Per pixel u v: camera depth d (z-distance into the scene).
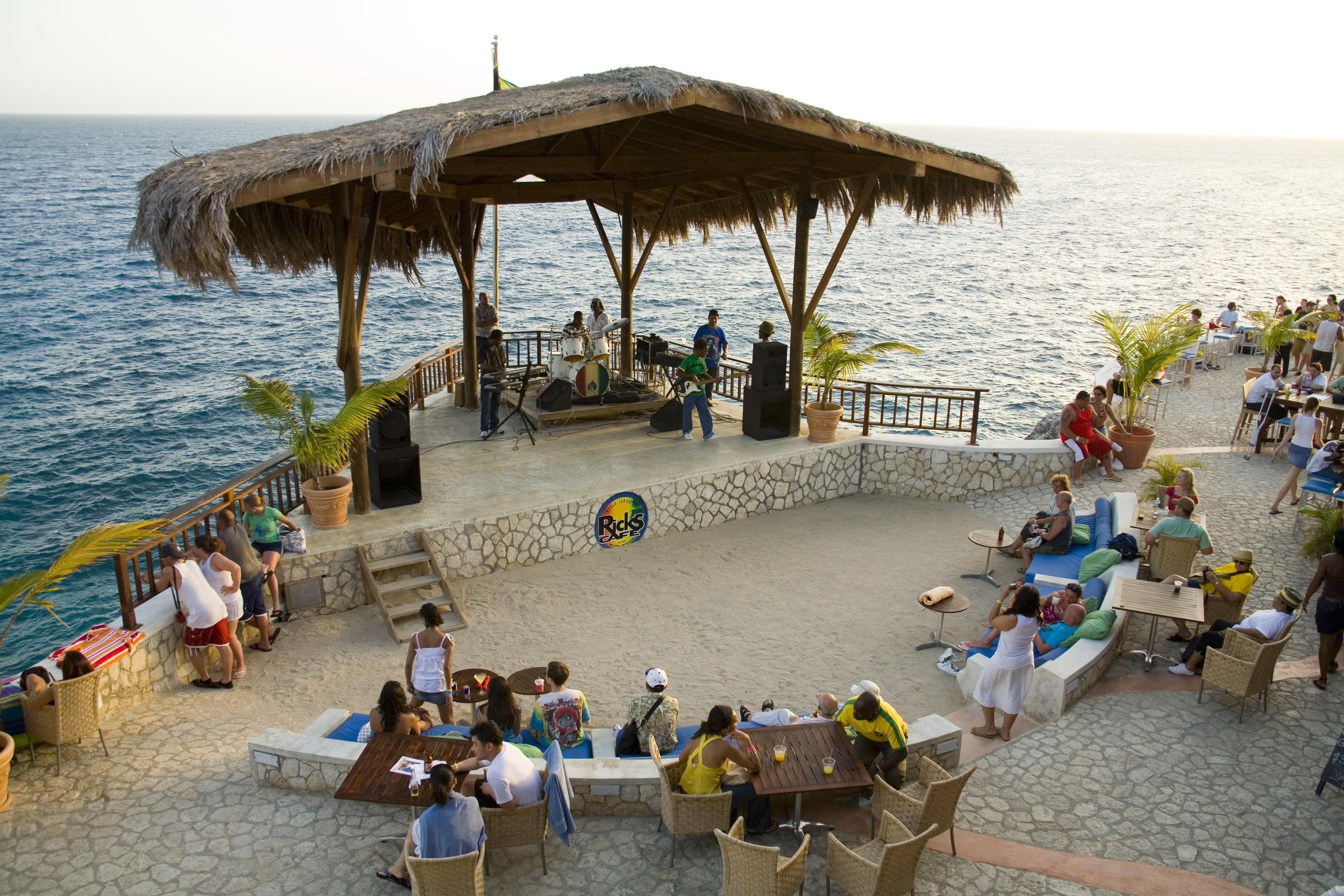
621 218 18.53
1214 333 22.34
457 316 41.06
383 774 5.89
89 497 19.70
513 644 9.33
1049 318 41.44
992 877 5.67
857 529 12.59
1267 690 7.52
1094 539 10.96
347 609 10.01
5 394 26.73
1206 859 5.86
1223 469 14.02
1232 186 179.75
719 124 11.77
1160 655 8.66
